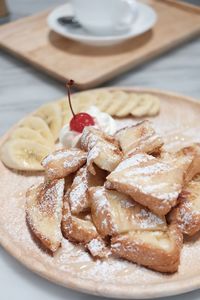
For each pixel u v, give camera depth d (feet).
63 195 1.79
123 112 2.23
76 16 2.75
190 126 2.17
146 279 1.60
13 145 2.05
